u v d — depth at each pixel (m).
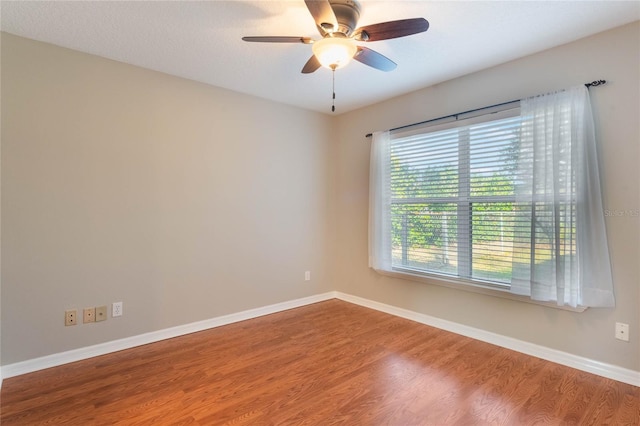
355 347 2.77
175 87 3.00
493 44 2.43
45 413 1.87
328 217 4.27
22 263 2.31
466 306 3.04
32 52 2.34
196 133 3.12
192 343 2.86
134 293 2.79
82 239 2.54
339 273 4.29
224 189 3.32
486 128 2.87
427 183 3.31
